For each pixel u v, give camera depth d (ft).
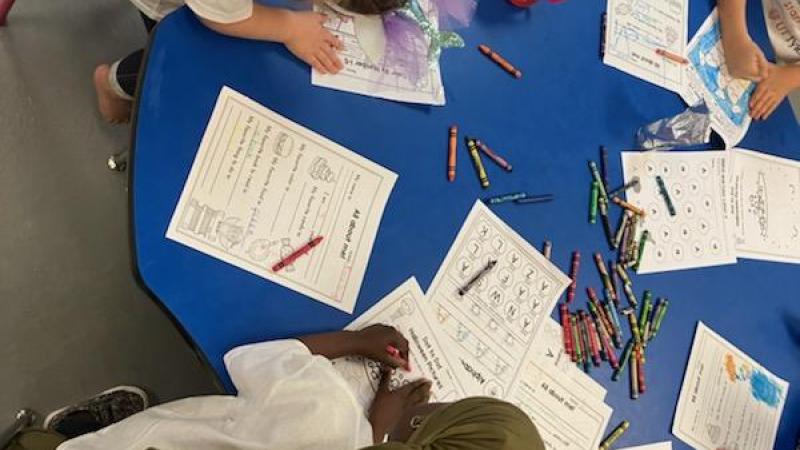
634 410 3.40
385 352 2.86
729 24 3.96
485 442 2.06
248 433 2.57
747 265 3.80
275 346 2.71
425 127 3.16
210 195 2.73
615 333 3.40
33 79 4.46
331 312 2.89
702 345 3.59
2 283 4.19
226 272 2.73
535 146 3.38
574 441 3.26
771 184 3.98
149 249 2.61
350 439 2.63
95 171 4.48
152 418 2.66
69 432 3.92
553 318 3.30
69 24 4.59
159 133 2.67
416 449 2.06
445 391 3.05
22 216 4.29
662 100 3.73
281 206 2.85
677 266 3.61
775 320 3.82
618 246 3.47
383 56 3.10
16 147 4.35
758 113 4.00
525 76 3.41
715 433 3.56
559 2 3.54
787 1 4.10
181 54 2.73
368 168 3.03
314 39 2.94
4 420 4.07
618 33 3.67
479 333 3.14
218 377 2.71
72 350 4.25
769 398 3.74
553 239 3.35
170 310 2.64
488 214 3.24
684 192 3.70
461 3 3.24
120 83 3.91
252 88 2.84
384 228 3.03
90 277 4.35
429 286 3.08
